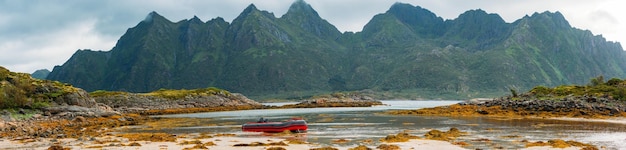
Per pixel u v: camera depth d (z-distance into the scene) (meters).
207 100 183.38
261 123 57.59
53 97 102.62
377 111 129.38
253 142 42.59
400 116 93.25
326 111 137.12
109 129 65.06
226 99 193.38
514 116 84.25
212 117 105.81
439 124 67.25
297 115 108.50
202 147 38.16
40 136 50.50
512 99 104.44
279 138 48.06
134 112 135.62
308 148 37.75
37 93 102.50
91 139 45.47
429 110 103.81
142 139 45.12
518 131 53.62
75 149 37.28
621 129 55.91
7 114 84.25
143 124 76.81
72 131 59.62
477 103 108.62
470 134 49.44
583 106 83.06
